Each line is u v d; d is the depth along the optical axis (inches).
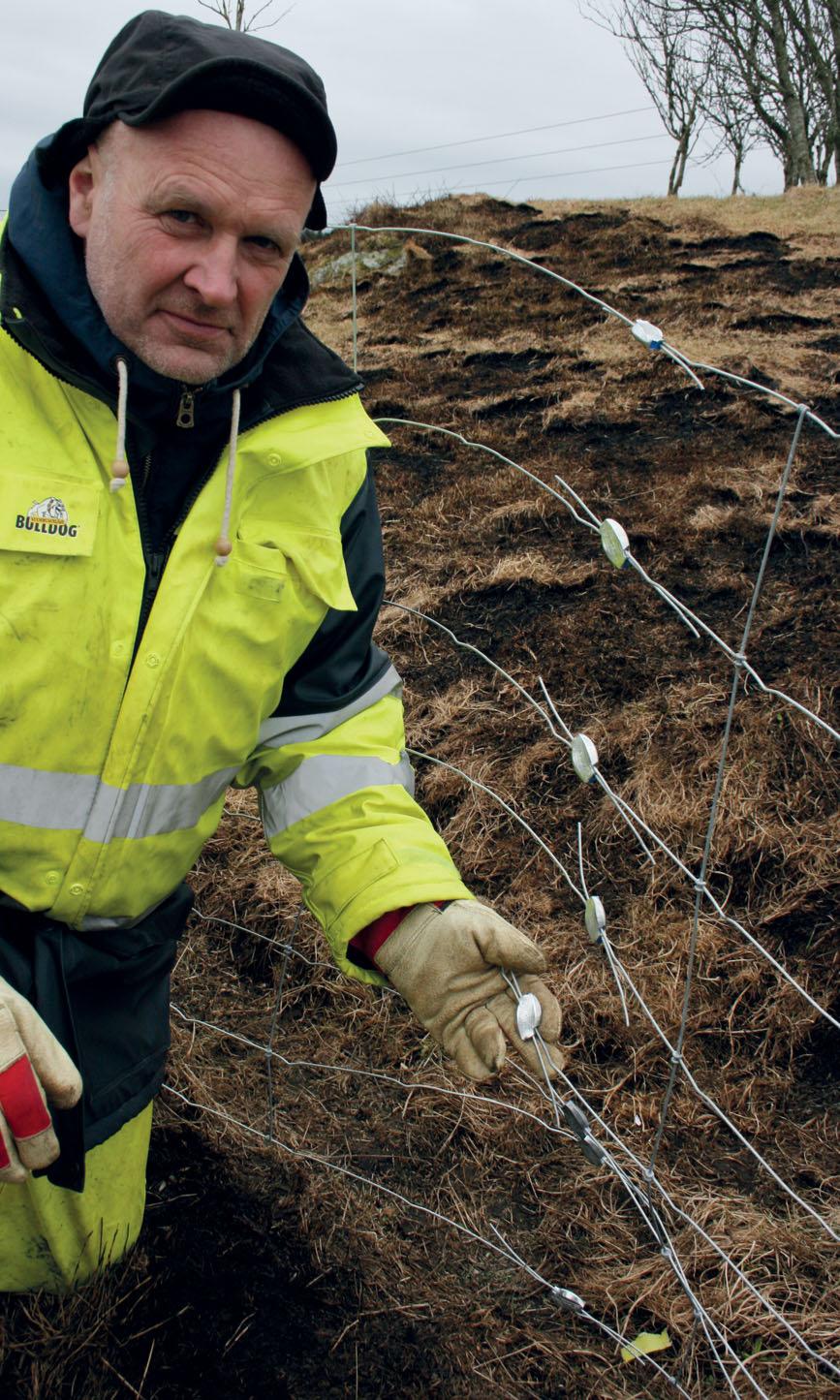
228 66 43.7
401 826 60.2
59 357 49.2
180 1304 69.7
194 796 58.7
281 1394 65.5
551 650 151.1
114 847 56.7
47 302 50.6
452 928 57.2
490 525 192.7
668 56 907.4
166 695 53.9
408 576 177.8
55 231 50.6
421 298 409.7
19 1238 65.4
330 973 99.6
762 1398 64.2
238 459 54.2
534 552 180.1
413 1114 86.7
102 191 48.0
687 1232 76.0
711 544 175.2
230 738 57.9
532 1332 70.1
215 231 46.9
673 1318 70.1
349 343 354.9
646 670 143.9
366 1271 73.5
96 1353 65.0
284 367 55.4
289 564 56.1
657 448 222.4
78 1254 67.5
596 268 418.9
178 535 53.4
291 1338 68.6
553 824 120.0
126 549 52.0
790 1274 73.9
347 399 57.9
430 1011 58.2
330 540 57.6
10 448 50.5
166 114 44.8
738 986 98.7
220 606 54.7
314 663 62.1
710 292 362.0
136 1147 68.2
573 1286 73.6
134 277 47.5
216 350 49.5
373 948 59.7
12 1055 46.0
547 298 382.9
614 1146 83.8
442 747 133.2
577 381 273.3
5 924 58.6
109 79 48.0
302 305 55.9
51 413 50.9
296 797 61.9
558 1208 79.0
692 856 113.4
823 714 129.1
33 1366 62.9
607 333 323.6
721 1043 94.6
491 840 119.2
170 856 60.1
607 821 118.6
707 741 127.6
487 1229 77.6
